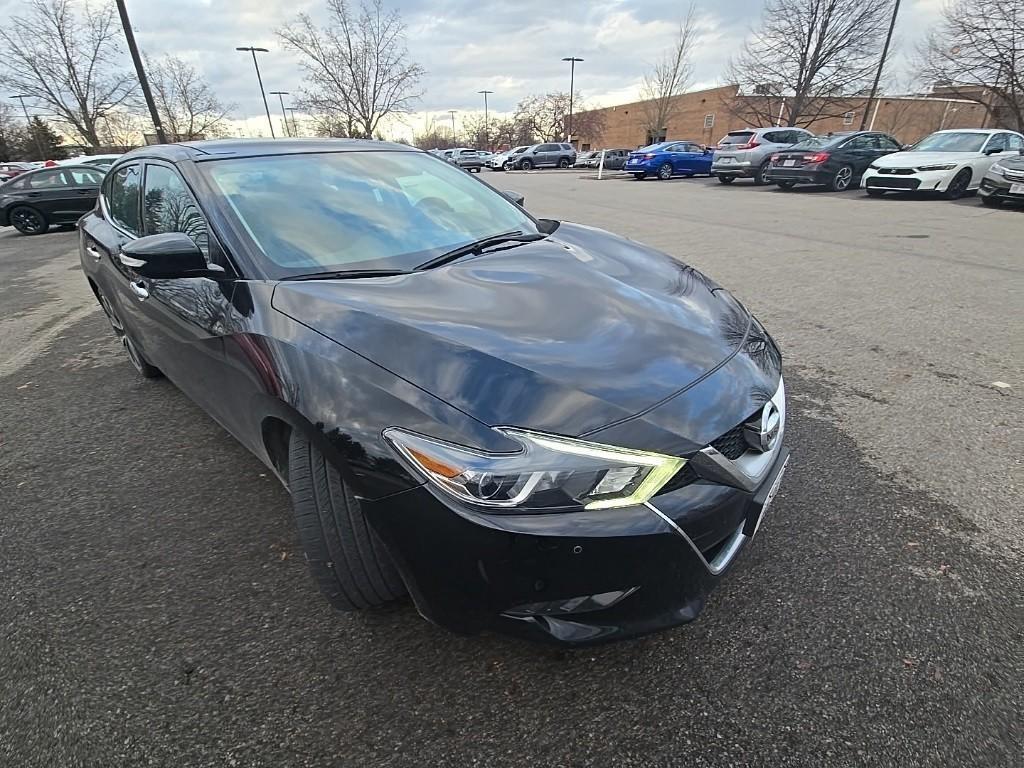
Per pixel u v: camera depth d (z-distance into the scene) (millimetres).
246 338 2012
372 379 1662
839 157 15484
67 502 2729
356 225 2531
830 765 1552
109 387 4016
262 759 1605
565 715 1702
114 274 3309
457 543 1517
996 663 1818
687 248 8117
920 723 1650
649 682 1791
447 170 3328
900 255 7383
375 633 1985
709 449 1650
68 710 1751
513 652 1902
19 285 7465
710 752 1595
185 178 2580
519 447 1504
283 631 2002
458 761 1591
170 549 2402
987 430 3137
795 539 2355
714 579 1714
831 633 1936
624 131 56844
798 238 8781
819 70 29938
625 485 1525
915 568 2197
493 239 2705
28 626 2045
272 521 2555
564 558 1497
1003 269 6535
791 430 3170
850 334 4582
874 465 2840
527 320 1913
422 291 2080
